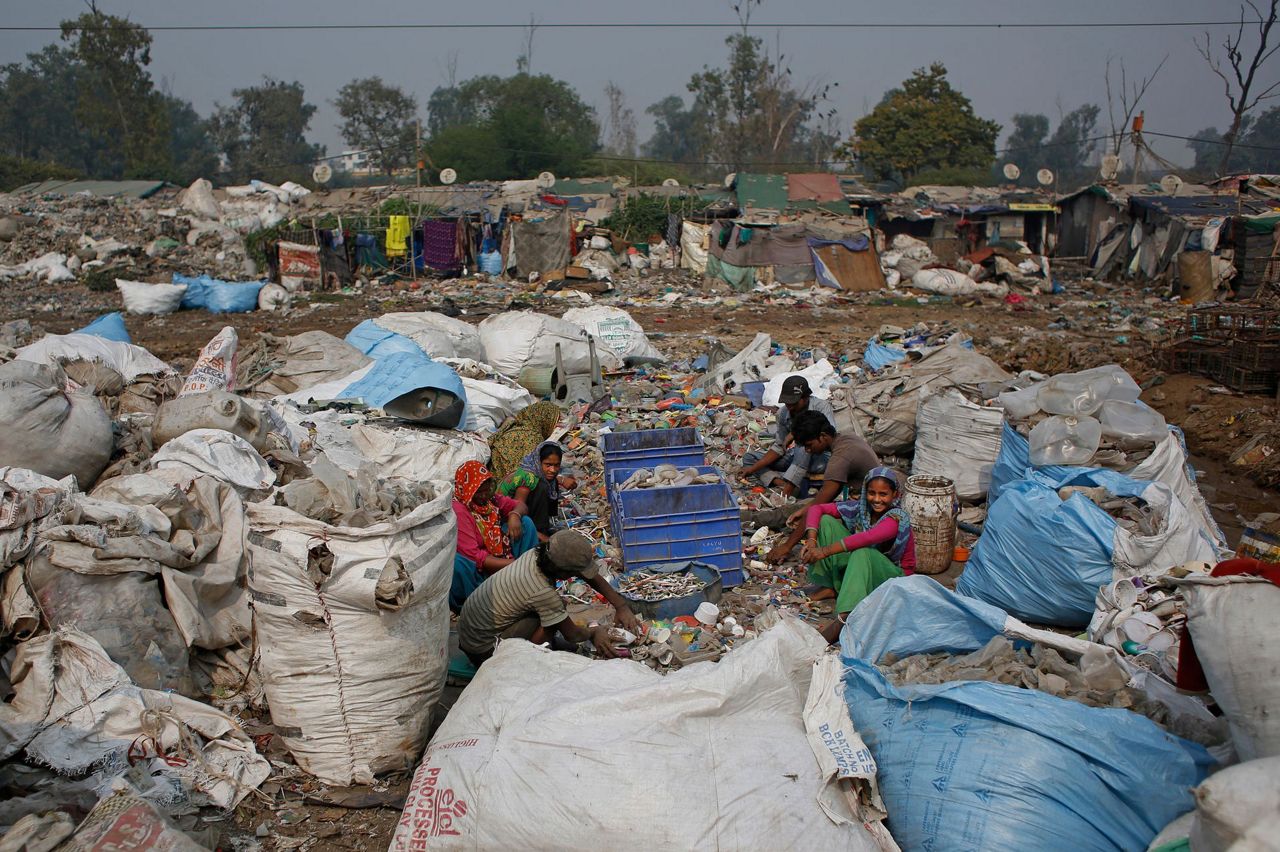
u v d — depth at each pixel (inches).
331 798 154.6
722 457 329.1
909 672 157.6
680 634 206.2
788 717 141.6
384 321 417.4
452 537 161.9
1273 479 334.6
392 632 152.8
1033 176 3225.9
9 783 140.1
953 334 458.3
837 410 335.9
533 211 1149.7
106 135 2228.1
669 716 134.6
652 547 237.1
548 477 255.8
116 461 218.5
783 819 124.4
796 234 1020.5
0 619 158.1
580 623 218.4
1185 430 408.2
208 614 182.1
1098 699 145.0
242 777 154.3
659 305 876.6
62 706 151.4
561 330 442.6
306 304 880.3
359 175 2566.4
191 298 844.6
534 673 152.6
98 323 396.2
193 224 1231.5
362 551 147.7
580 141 2261.3
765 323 767.1
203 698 177.9
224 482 198.2
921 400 307.4
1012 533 215.8
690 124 3344.0
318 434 258.4
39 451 202.4
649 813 123.3
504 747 132.7
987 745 128.3
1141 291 1018.7
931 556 246.7
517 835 126.0
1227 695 124.5
